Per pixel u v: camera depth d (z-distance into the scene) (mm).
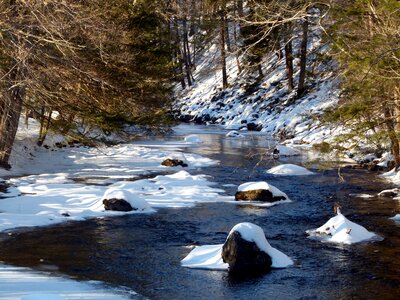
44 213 14594
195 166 24766
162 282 9586
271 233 13133
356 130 14562
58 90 20422
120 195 15438
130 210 15320
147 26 24703
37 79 17453
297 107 41125
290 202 16969
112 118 22453
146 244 12047
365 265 10641
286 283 9617
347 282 9680
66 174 21859
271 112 45000
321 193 18438
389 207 16047
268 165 25016
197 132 42906
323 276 10000
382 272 10219
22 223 13531
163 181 20203
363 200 17141
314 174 22516
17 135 27266
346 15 13172
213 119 51250
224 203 16750
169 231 13227
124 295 8750
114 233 12969
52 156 26297
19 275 9477
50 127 23219
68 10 17891
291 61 46000
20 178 20312
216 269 10359
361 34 13383
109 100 22844
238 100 51906
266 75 52406
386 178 21125
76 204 15812
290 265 10625
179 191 18500
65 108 21469
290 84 46188
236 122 47531
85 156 27219
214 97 54969
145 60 24219
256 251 10422
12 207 15141
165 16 27047
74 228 13320
